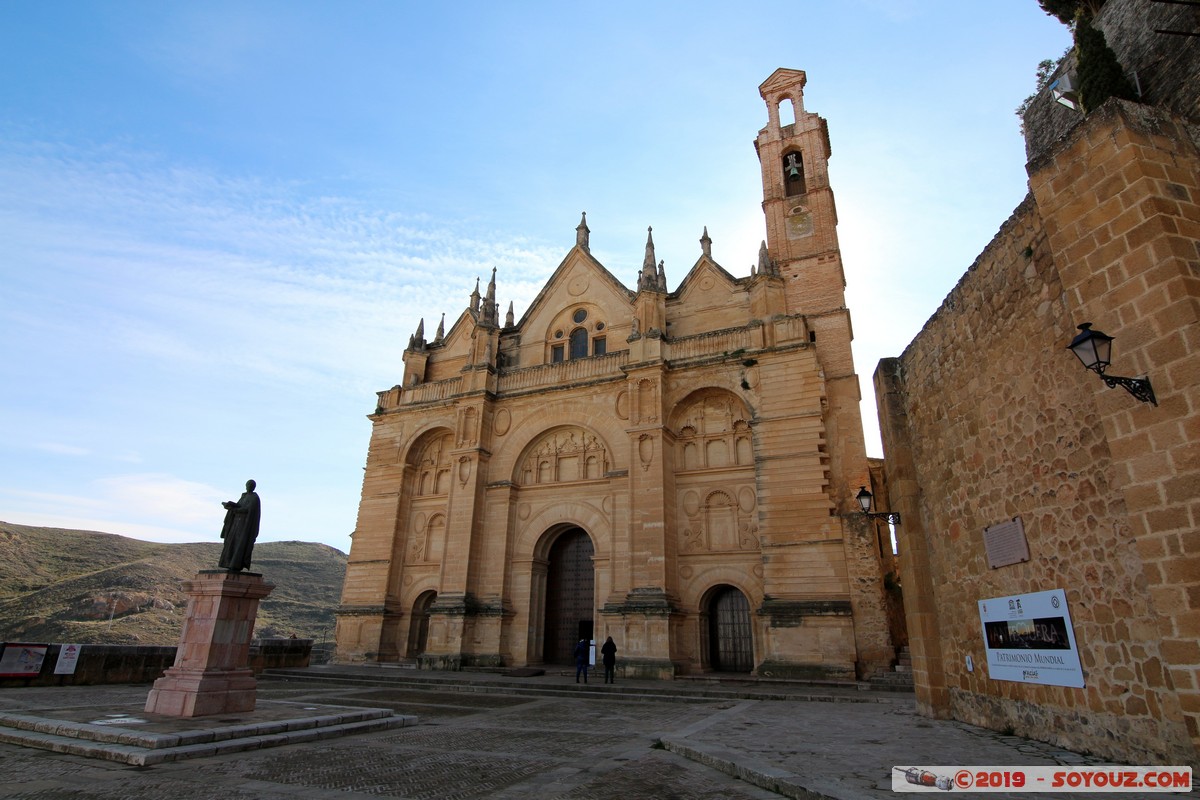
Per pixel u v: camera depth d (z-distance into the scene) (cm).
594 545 3547
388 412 4428
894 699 2158
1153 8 1216
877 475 3497
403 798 937
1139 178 906
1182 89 1123
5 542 10156
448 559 3694
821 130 4169
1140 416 866
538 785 1020
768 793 933
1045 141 1727
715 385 3478
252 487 1783
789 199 4066
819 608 2867
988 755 1052
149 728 1316
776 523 3092
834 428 3369
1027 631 1210
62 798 909
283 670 3328
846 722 1570
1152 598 848
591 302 4241
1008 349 1280
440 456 4278
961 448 1477
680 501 3450
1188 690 779
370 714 1664
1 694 2125
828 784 887
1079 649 1065
